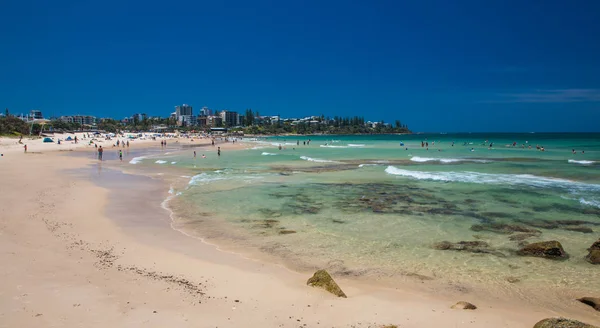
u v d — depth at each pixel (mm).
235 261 10742
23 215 14836
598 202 18656
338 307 7742
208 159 47812
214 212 17188
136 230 13867
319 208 18047
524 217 15992
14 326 6289
